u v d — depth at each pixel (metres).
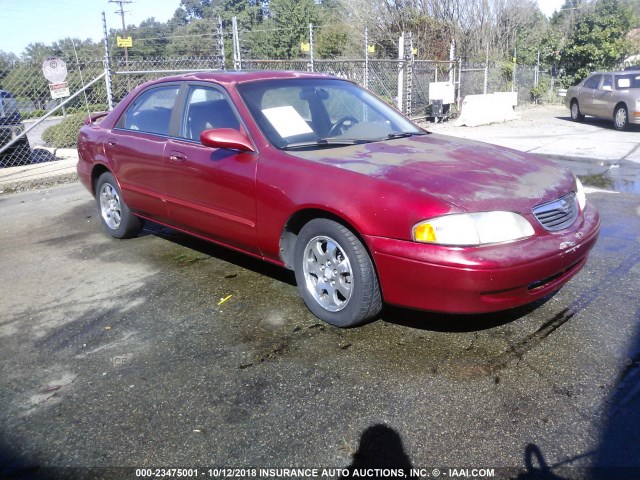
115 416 2.84
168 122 4.76
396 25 23.88
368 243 3.23
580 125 15.51
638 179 8.02
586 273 4.43
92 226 6.30
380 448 2.53
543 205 3.31
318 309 3.71
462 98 19.05
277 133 4.00
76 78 11.14
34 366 3.34
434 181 3.29
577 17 29.14
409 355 3.29
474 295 3.03
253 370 3.20
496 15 25.03
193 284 4.48
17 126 10.32
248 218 3.96
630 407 2.75
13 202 7.70
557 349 3.30
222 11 53.12
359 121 4.53
